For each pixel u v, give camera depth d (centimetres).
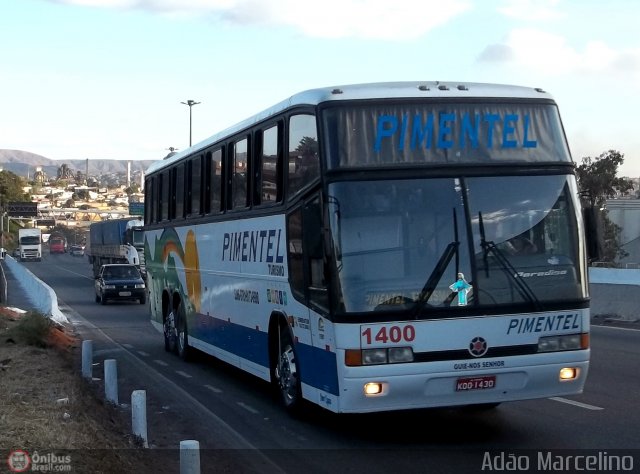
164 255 1878
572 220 936
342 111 919
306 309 977
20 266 5316
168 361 1753
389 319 876
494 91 955
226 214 1360
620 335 1981
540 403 1163
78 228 18125
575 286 924
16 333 1730
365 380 867
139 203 7731
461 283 892
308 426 1076
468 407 1129
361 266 883
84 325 2655
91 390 1206
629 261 5538
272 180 1120
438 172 912
